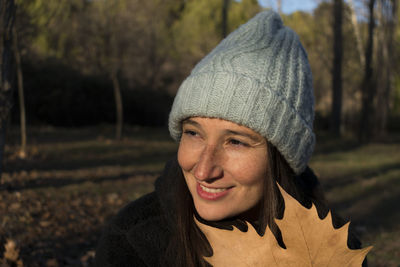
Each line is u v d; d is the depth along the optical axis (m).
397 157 13.58
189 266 1.02
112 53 16.39
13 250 3.31
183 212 1.04
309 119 1.14
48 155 10.06
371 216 6.25
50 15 8.98
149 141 15.23
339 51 18.91
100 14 16.53
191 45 28.14
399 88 28.89
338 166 11.20
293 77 1.08
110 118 20.80
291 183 1.11
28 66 17.86
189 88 1.02
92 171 8.61
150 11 23.25
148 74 23.84
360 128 18.36
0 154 3.11
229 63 1.02
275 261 0.72
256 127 0.97
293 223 0.71
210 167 0.94
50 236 4.48
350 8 19.73
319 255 0.71
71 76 19.50
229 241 0.75
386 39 22.28
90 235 4.75
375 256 4.44
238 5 26.14
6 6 2.93
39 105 17.97
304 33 20.11
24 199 5.75
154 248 1.05
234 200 0.98
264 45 1.07
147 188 7.31
